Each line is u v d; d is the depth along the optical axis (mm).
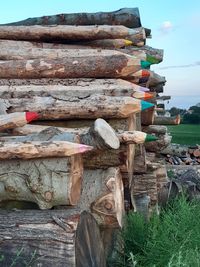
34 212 2207
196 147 8273
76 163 2311
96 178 2584
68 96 3025
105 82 3283
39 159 2236
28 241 2088
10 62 3482
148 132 4652
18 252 2066
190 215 3361
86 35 4035
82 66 3357
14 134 2744
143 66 3400
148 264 2783
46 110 2986
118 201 2660
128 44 4105
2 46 3914
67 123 3078
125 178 2838
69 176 2205
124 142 2598
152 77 4562
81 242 2160
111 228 2797
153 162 4633
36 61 3447
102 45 4109
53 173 2215
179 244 2848
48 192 2221
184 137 16562
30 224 2117
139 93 3057
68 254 2043
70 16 4754
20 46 3984
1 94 3137
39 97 3061
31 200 2305
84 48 4059
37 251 2074
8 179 2277
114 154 2605
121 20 4613
